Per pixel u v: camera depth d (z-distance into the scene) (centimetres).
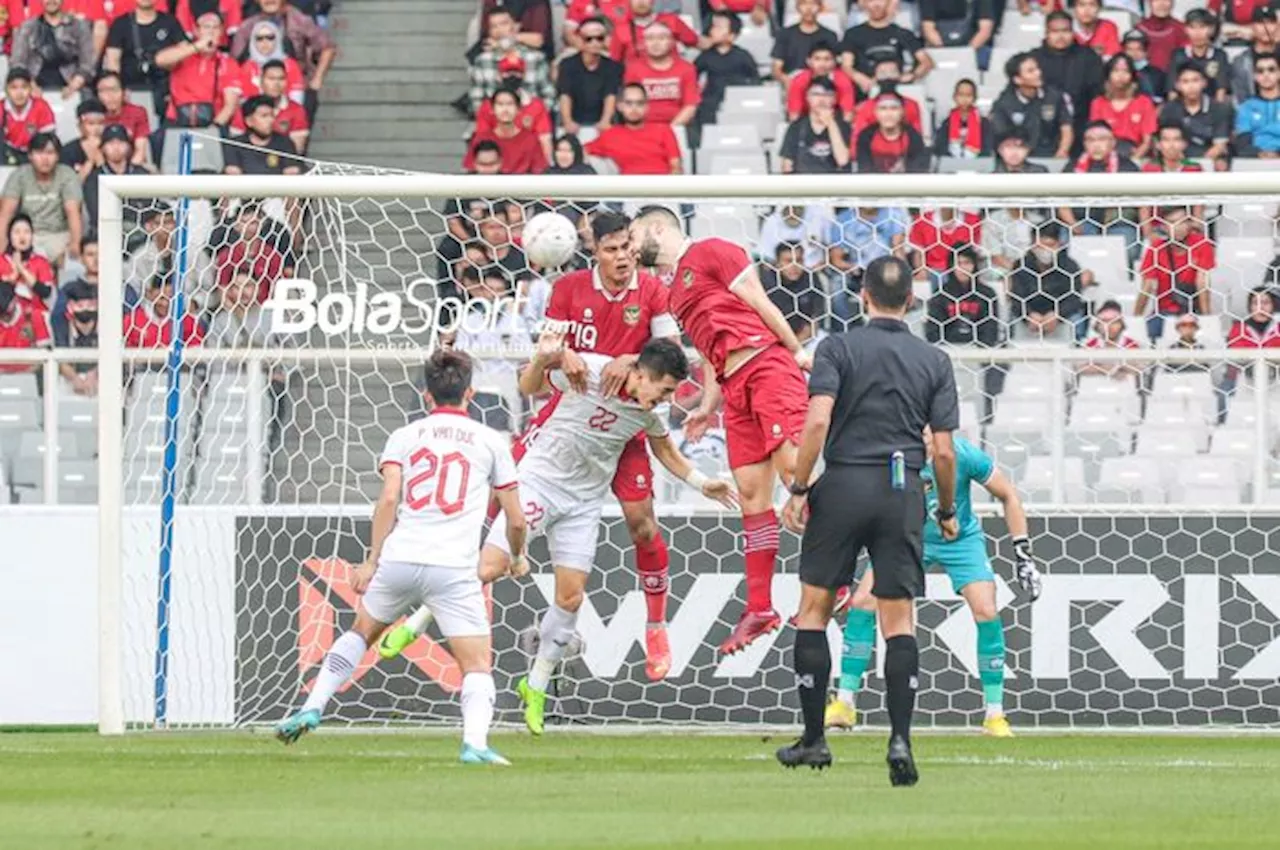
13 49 5459
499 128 5353
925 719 3366
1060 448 3512
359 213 4534
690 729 3362
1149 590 3362
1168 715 3356
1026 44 5522
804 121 5275
